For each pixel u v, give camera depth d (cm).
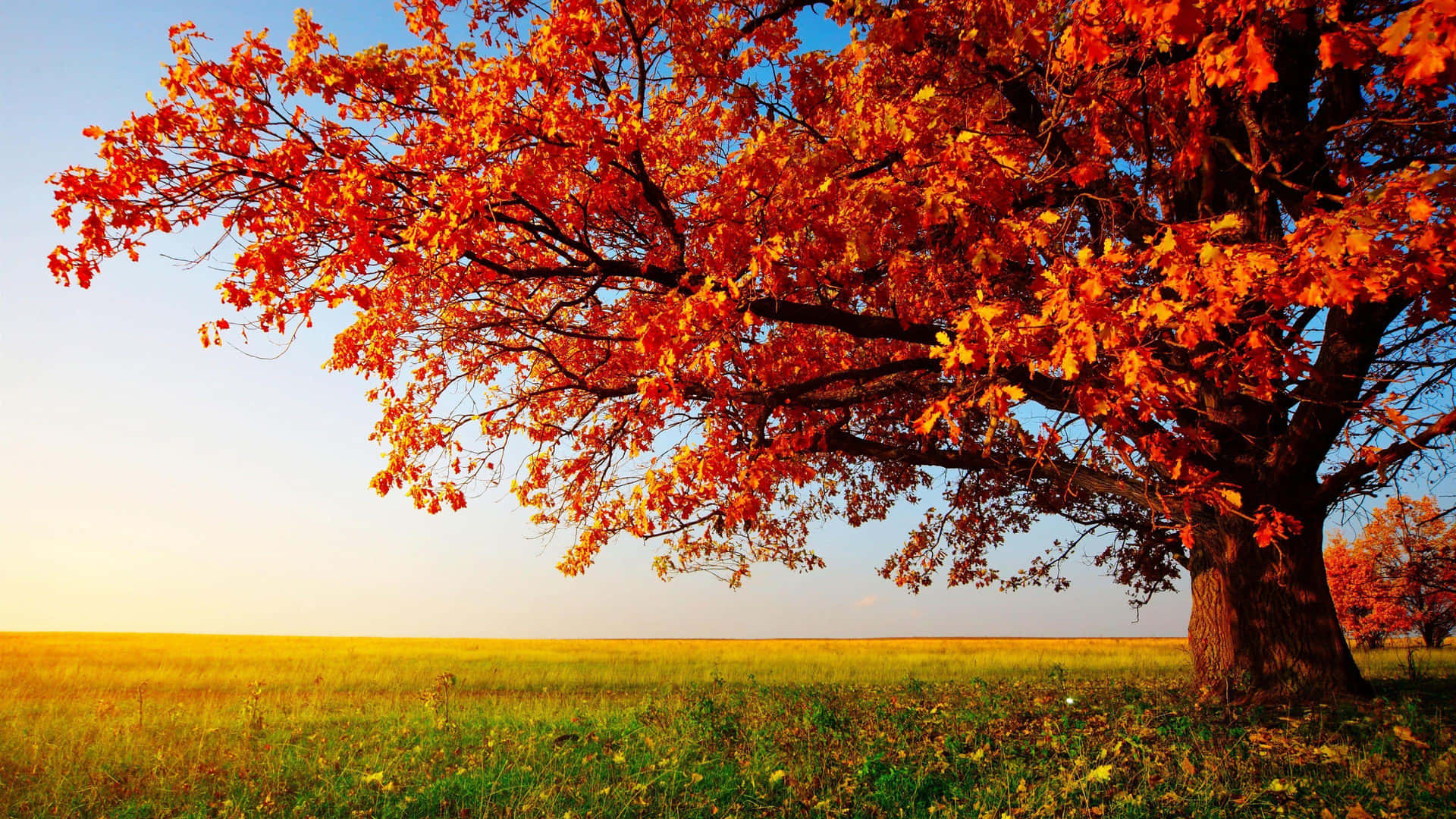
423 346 863
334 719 997
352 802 553
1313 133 543
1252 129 567
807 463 1067
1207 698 809
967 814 470
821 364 888
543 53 581
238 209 561
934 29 601
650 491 647
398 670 2214
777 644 5431
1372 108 604
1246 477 768
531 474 931
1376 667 1357
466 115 561
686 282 616
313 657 2816
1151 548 1403
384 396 866
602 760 654
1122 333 397
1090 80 529
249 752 731
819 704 857
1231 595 835
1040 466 842
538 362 987
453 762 672
